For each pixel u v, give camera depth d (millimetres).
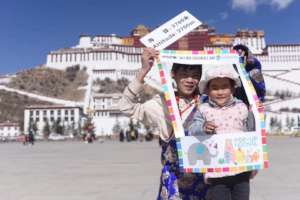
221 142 4461
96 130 172750
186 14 4992
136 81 4816
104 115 174750
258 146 4516
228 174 4430
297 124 173625
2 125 185250
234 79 4598
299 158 20703
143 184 11797
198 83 4840
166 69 4762
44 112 180000
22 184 12234
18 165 19641
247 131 4582
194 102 4789
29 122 163500
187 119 4668
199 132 4484
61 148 44000
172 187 4609
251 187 10836
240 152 4469
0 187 11562
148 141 68625
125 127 157500
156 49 4848
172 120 4559
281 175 13461
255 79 5023
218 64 4824
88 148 41594
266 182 11781
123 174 14633
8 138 146625
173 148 4688
